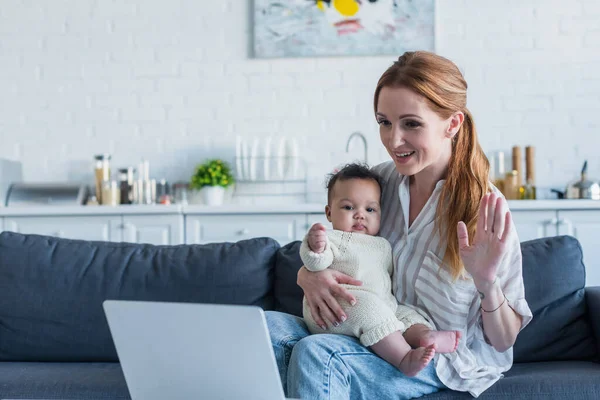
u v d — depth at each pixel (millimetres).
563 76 4184
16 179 4238
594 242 3600
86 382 1899
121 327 1426
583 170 3938
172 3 4340
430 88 1617
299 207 3705
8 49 4387
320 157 4293
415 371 1562
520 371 1891
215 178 4129
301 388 1515
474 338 1770
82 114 4375
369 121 4277
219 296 2195
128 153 4367
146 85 4355
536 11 4188
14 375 1969
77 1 4363
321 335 1609
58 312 2223
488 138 4215
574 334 2035
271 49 4285
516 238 1699
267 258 2258
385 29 4234
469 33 4219
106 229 3811
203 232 3775
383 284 1747
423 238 1761
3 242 2338
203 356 1388
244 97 4324
